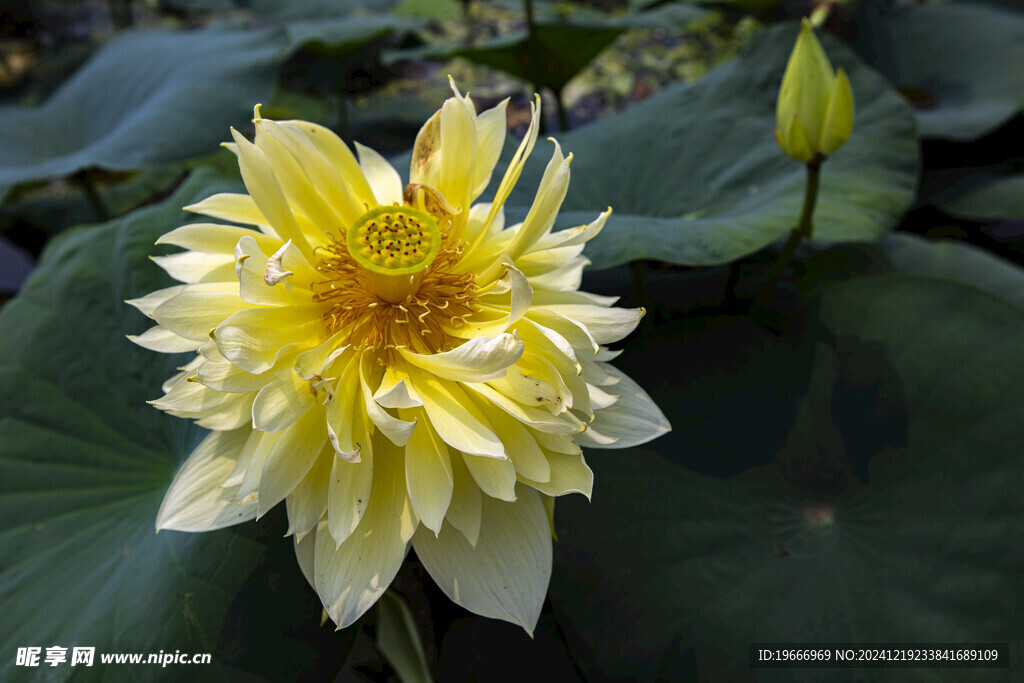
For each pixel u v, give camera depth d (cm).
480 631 32
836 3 76
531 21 59
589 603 29
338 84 72
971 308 34
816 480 32
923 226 60
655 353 35
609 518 31
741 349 35
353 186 29
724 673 27
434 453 23
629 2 84
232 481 23
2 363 36
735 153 44
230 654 27
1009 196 54
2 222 67
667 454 32
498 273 26
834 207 39
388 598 32
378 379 25
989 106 63
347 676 34
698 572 29
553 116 74
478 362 22
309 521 23
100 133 62
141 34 71
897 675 27
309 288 25
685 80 80
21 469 33
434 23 88
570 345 25
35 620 29
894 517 31
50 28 87
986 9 74
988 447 31
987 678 26
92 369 36
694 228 36
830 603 28
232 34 67
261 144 26
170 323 24
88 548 31
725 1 69
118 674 27
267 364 23
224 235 26
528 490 25
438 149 28
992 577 28
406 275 25
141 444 34
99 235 40
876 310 35
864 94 44
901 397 33
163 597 28
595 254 34
